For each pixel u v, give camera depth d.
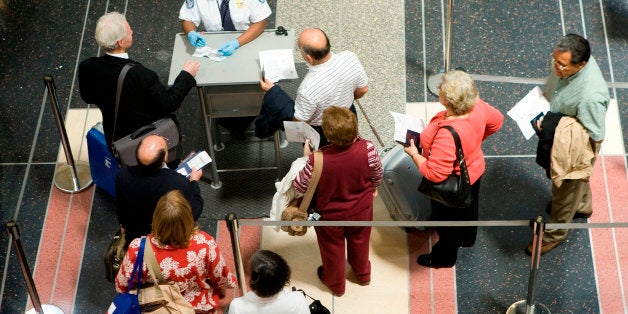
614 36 6.37
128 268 3.91
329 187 4.33
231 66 4.97
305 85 4.64
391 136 5.84
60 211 5.54
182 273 3.95
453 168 4.31
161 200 3.78
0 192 5.67
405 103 6.03
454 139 4.20
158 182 4.22
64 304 5.08
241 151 5.83
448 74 4.22
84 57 6.42
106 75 4.54
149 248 3.87
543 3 6.57
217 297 4.30
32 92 6.21
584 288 5.07
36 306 4.80
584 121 4.54
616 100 6.00
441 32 6.44
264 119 4.82
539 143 4.84
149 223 4.35
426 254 5.16
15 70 6.35
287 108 4.73
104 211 5.53
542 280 5.09
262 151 5.82
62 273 5.22
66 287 5.16
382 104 6.03
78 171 5.73
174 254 3.89
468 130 4.24
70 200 5.59
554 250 5.23
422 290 5.07
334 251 4.68
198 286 4.16
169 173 4.27
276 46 5.12
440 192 4.32
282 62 4.92
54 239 5.39
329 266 4.80
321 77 4.62
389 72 6.21
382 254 5.23
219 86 5.02
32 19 6.66
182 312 4.00
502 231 5.33
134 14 6.66
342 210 4.43
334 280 4.89
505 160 5.70
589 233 5.29
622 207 5.43
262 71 4.88
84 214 5.52
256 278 3.55
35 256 5.31
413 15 6.55
